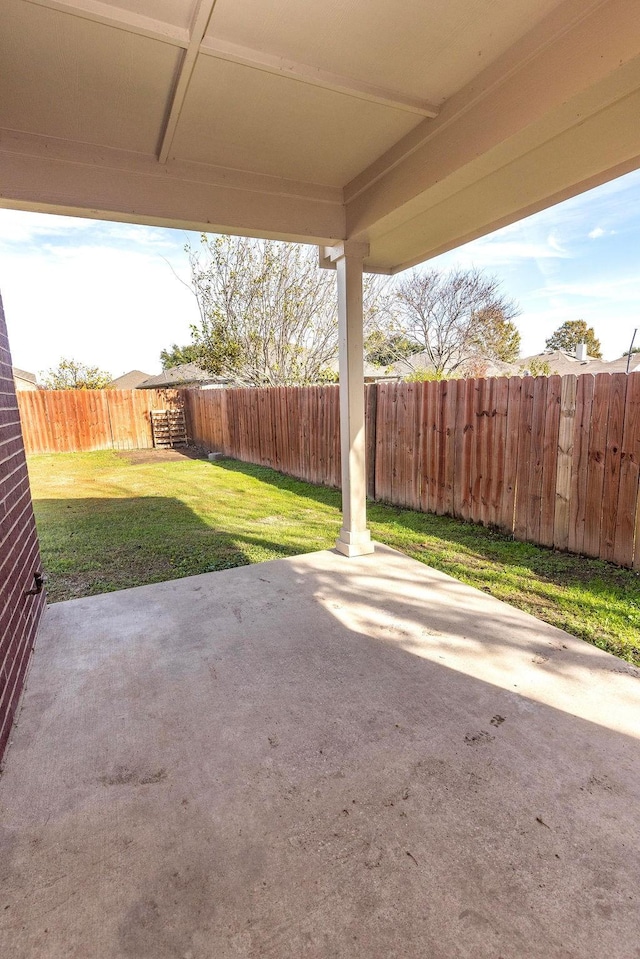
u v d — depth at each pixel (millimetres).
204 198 2914
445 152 2375
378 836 1491
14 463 2811
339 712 2082
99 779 1745
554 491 4039
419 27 1814
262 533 4941
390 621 2898
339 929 1231
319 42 1873
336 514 5676
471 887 1328
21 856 1452
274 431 8406
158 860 1431
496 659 2465
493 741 1885
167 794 1672
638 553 3467
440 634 2732
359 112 2350
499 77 2023
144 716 2086
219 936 1222
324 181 3209
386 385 5789
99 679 2371
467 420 4809
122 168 2686
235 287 10656
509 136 2021
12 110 2252
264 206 3104
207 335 11180
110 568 4066
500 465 4520
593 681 2264
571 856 1410
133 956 1183
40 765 1818
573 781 1681
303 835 1501
